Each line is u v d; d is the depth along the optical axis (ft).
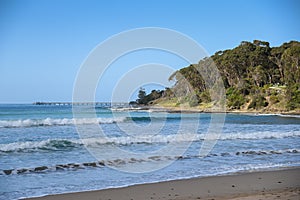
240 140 44.34
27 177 23.89
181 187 21.27
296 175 24.70
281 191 20.17
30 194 19.72
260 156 32.65
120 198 18.94
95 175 24.57
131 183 22.31
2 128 57.31
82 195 19.47
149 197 19.13
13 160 30.78
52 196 19.31
